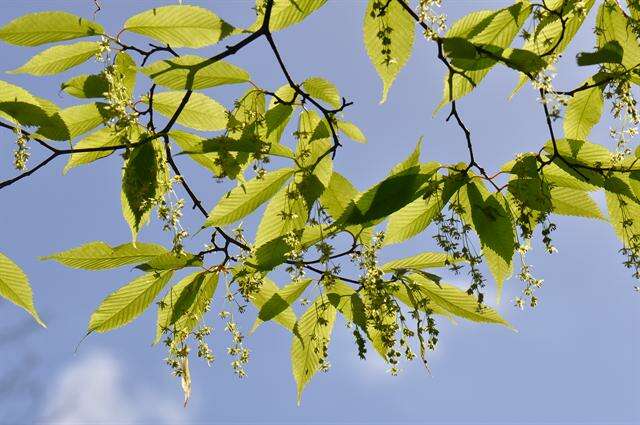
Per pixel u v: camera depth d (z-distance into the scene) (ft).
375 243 10.77
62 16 10.03
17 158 9.86
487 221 9.54
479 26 9.87
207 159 11.25
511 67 9.30
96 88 10.44
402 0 9.86
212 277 11.68
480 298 9.66
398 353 11.21
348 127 11.28
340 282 11.44
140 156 10.50
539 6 9.92
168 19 10.30
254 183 10.47
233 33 10.43
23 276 10.72
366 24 10.21
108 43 10.34
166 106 11.05
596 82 10.12
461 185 9.50
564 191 10.45
